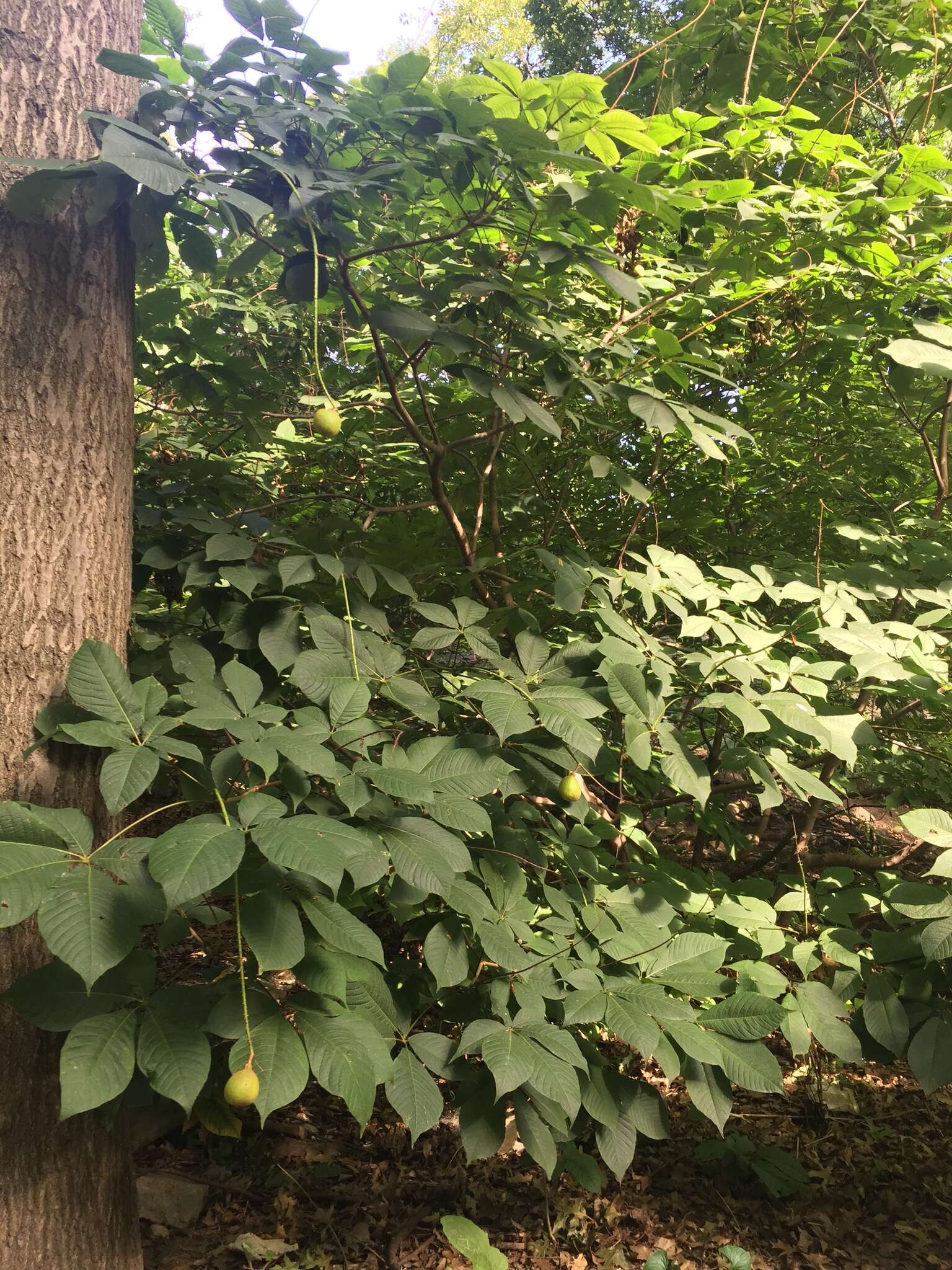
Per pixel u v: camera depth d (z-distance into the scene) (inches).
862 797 161.2
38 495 71.9
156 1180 108.6
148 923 54.0
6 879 51.4
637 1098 81.3
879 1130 128.0
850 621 115.2
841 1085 136.2
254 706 68.9
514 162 79.7
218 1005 59.6
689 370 119.3
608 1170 116.1
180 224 87.6
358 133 83.4
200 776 69.9
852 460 141.4
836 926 104.3
